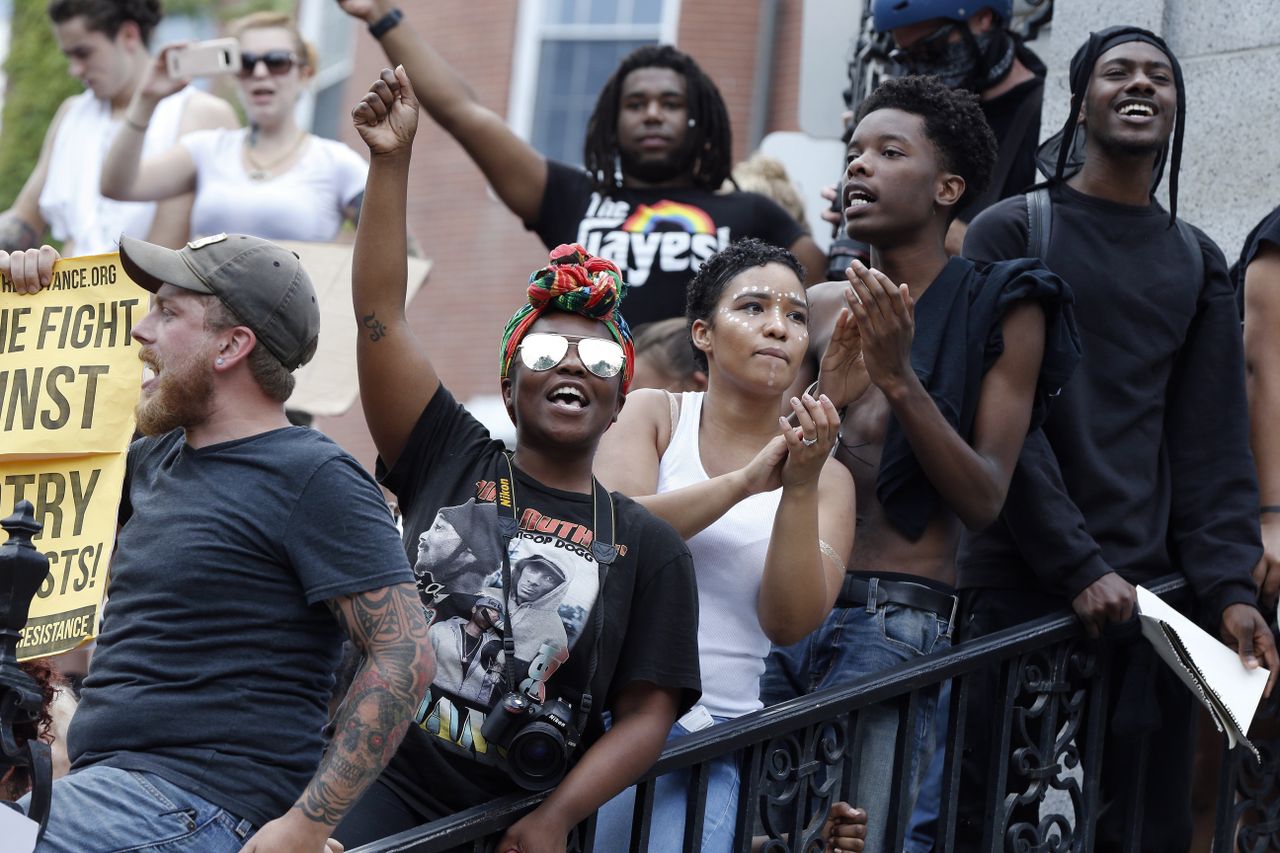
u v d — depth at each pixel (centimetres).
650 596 738
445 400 760
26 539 636
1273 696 1016
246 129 1400
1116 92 998
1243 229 1209
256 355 697
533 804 705
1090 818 937
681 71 1228
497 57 2988
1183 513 991
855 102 1391
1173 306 991
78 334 776
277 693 664
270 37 1365
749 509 844
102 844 632
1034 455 938
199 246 702
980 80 1158
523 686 711
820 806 819
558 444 739
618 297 755
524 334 756
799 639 819
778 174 1448
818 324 985
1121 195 1008
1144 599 916
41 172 1478
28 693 623
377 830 705
